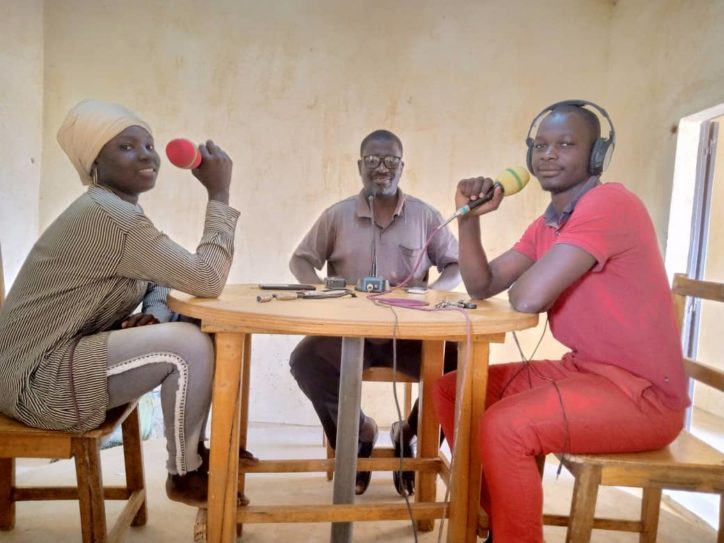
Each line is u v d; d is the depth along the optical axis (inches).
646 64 90.7
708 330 119.6
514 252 57.6
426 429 67.2
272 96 101.8
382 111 102.6
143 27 99.3
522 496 42.2
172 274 46.2
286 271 103.7
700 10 77.6
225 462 43.8
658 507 59.2
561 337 49.5
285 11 101.1
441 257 81.5
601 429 42.6
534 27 102.0
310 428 104.0
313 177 102.9
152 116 100.0
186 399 46.5
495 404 44.9
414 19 102.0
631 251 44.1
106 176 52.1
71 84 98.2
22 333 46.5
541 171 48.9
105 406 46.3
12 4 87.0
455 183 103.5
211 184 52.1
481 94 102.7
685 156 82.8
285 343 105.2
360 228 79.7
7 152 87.2
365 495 75.6
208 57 100.6
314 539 63.7
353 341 47.1
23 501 68.6
